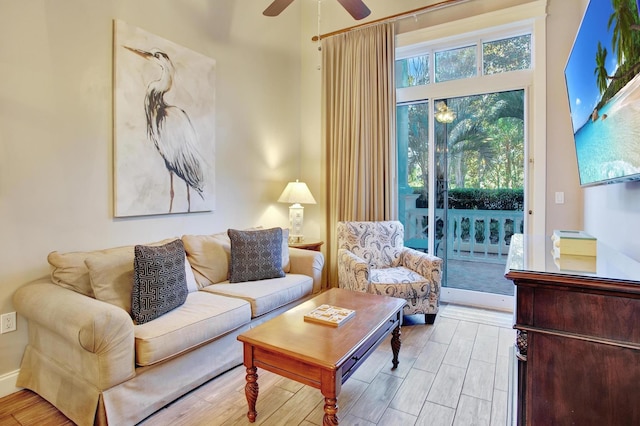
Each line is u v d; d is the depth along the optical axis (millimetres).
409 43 3816
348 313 2074
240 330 2475
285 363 1690
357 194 3982
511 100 3508
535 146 3301
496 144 3590
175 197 3023
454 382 2229
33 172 2191
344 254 3309
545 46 3238
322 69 4207
